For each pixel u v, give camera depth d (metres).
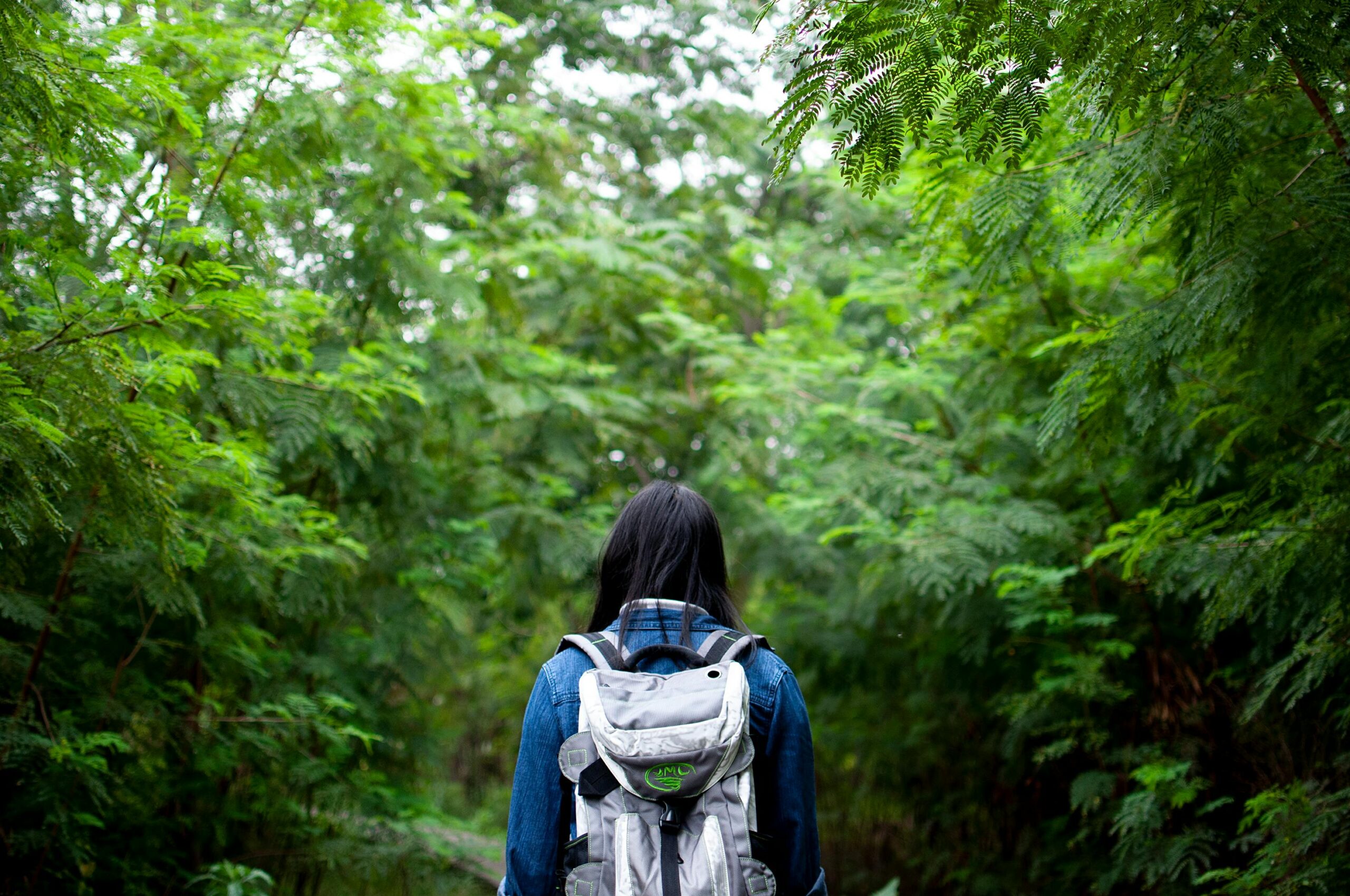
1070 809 4.75
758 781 1.51
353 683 4.74
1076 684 3.91
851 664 6.30
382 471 4.55
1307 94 2.04
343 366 3.80
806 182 5.86
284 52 3.17
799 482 5.59
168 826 3.76
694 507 1.72
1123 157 2.21
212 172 2.85
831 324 6.57
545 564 5.88
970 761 5.86
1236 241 2.14
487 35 3.75
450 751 6.89
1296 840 2.49
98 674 3.28
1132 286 3.85
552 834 1.45
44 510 2.01
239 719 3.77
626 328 6.99
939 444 4.91
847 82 1.87
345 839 4.60
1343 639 2.38
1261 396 2.65
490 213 7.00
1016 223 2.43
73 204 2.61
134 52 2.88
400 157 3.95
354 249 4.10
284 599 3.78
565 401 5.62
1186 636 4.01
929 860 6.12
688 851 1.36
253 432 3.51
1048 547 4.14
